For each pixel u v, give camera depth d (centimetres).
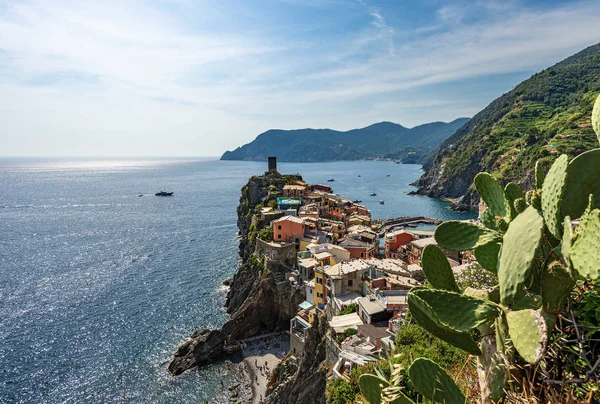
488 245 580
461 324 479
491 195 635
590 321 415
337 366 2394
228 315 5962
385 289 3812
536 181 535
